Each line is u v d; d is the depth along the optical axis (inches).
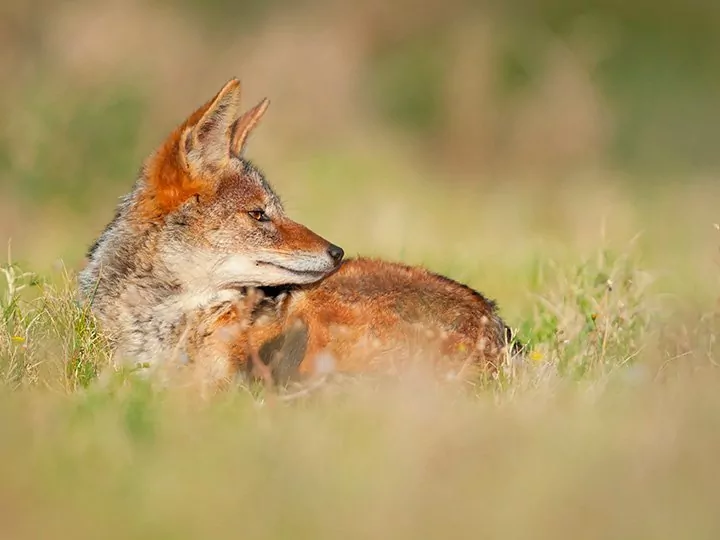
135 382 392.8
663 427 341.7
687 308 562.9
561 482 301.4
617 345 487.2
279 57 1290.6
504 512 286.4
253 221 461.1
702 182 1257.4
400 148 1338.6
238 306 450.6
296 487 296.0
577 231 924.0
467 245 850.8
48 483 300.0
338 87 1296.8
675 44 1638.8
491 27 1403.8
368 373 435.2
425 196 1143.0
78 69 1088.2
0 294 535.5
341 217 975.0
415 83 1411.2
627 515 284.8
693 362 460.8
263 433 338.6
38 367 430.0
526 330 531.8
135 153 997.2
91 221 947.3
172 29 1247.5
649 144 1430.9
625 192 1162.6
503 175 1309.1
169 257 454.3
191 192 455.5
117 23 1175.0
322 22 1402.6
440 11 1480.1
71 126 969.5
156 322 455.5
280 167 1119.6
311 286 464.8
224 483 301.1
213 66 1261.1
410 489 296.8
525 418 357.4
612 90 1529.3
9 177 948.6
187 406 379.6
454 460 313.9
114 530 275.9
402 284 466.6
